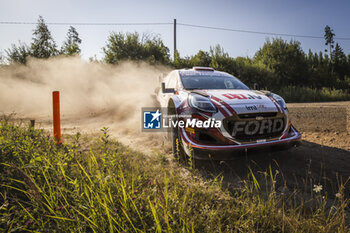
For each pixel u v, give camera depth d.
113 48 13.20
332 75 20.08
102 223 1.23
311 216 1.52
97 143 3.12
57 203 1.38
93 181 1.60
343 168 2.43
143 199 1.54
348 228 1.38
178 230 1.24
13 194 1.60
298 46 17.92
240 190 1.91
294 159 2.72
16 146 2.06
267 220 1.45
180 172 2.22
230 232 1.36
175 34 18.42
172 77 4.04
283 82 16.97
